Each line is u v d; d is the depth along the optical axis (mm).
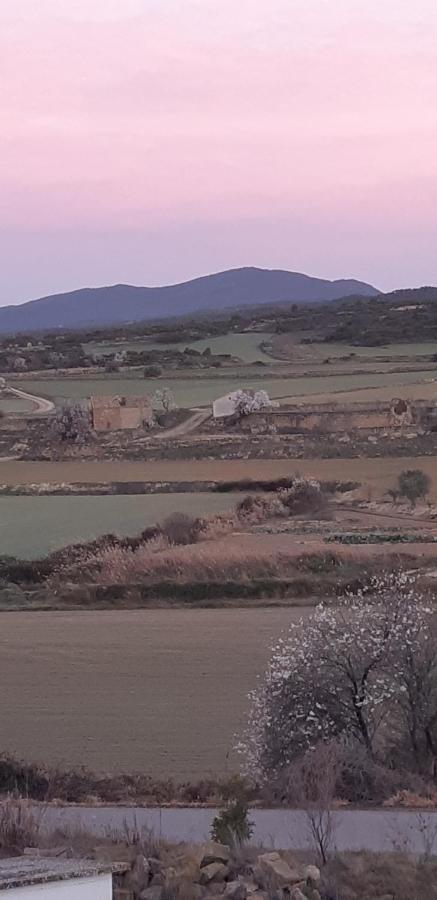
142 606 44812
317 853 13633
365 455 89938
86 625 41094
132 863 12820
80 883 9383
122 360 169875
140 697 30969
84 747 26156
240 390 115438
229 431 105438
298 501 69500
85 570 49438
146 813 16672
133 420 109812
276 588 45594
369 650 21156
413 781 18250
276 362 161375
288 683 21125
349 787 17797
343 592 45031
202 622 40906
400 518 64312
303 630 25344
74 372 157875
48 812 16469
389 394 116375
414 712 20828
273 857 13070
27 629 40594
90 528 61688
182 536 58094
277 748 20766
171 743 26359
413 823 15375
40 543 56844
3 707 30109
